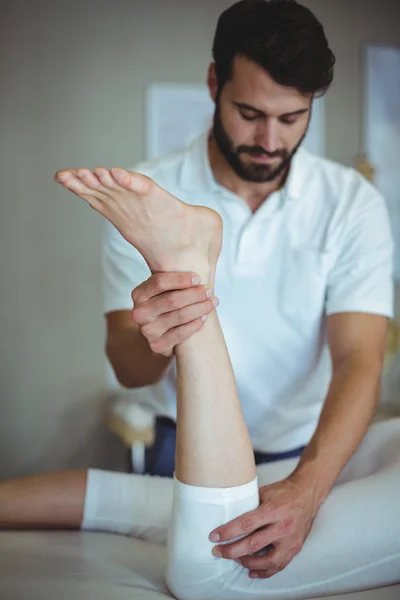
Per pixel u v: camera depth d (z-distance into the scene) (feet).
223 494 3.42
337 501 3.76
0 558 3.89
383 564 3.59
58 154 11.39
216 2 11.76
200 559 3.41
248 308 5.43
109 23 11.45
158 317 3.22
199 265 3.25
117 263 5.42
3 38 11.16
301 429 5.56
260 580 3.49
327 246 5.27
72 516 4.47
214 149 5.50
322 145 12.05
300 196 5.39
